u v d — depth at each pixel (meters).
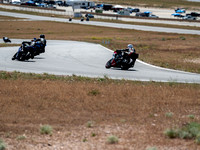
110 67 78.56
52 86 51.44
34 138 28.31
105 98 44.09
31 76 61.69
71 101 42.00
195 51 138.00
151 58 105.25
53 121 33.44
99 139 27.78
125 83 57.31
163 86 55.53
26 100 41.91
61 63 84.06
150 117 35.34
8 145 26.55
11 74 63.41
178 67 84.81
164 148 25.11
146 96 46.50
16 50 115.00
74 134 29.39
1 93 45.88
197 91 51.94
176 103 42.81
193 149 24.89
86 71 71.31
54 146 26.30
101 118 34.59
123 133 29.36
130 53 74.00
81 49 125.06
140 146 25.58
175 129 29.97
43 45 90.12
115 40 197.25
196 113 37.91
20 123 32.66
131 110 38.25
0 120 33.38
